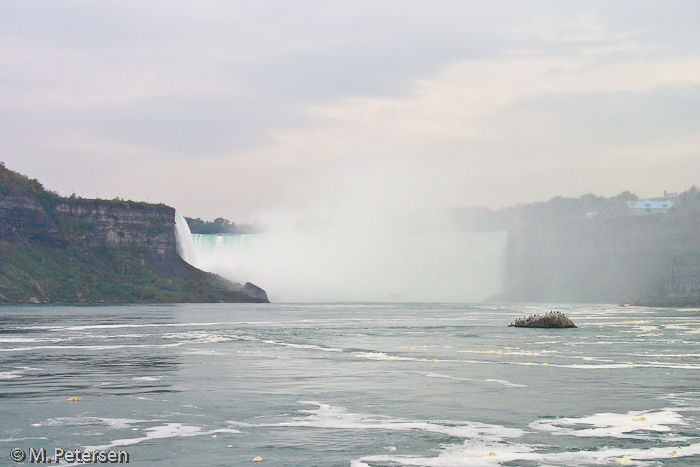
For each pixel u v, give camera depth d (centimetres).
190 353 4894
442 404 2916
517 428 2491
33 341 5831
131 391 3219
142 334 6738
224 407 2845
